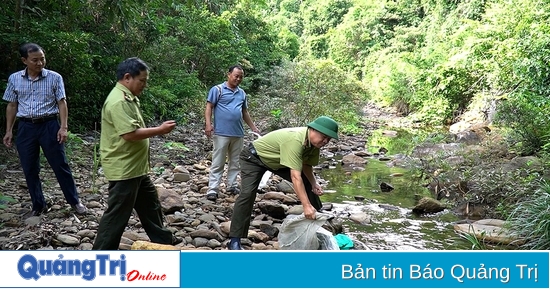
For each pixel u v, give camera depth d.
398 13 32.81
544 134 7.64
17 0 7.12
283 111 10.94
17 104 4.20
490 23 14.76
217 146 5.14
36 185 4.27
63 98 4.20
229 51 14.62
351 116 14.20
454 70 14.55
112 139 3.09
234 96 5.17
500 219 5.07
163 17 13.46
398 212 5.48
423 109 16.11
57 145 4.20
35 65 4.05
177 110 10.85
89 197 4.88
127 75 3.06
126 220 3.21
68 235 3.83
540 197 4.34
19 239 3.71
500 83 12.30
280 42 28.36
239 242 3.69
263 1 21.03
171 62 12.13
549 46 10.45
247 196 3.68
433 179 6.84
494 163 6.85
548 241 3.90
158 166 6.66
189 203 4.99
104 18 9.19
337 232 4.60
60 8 8.12
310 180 3.83
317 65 14.09
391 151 10.01
